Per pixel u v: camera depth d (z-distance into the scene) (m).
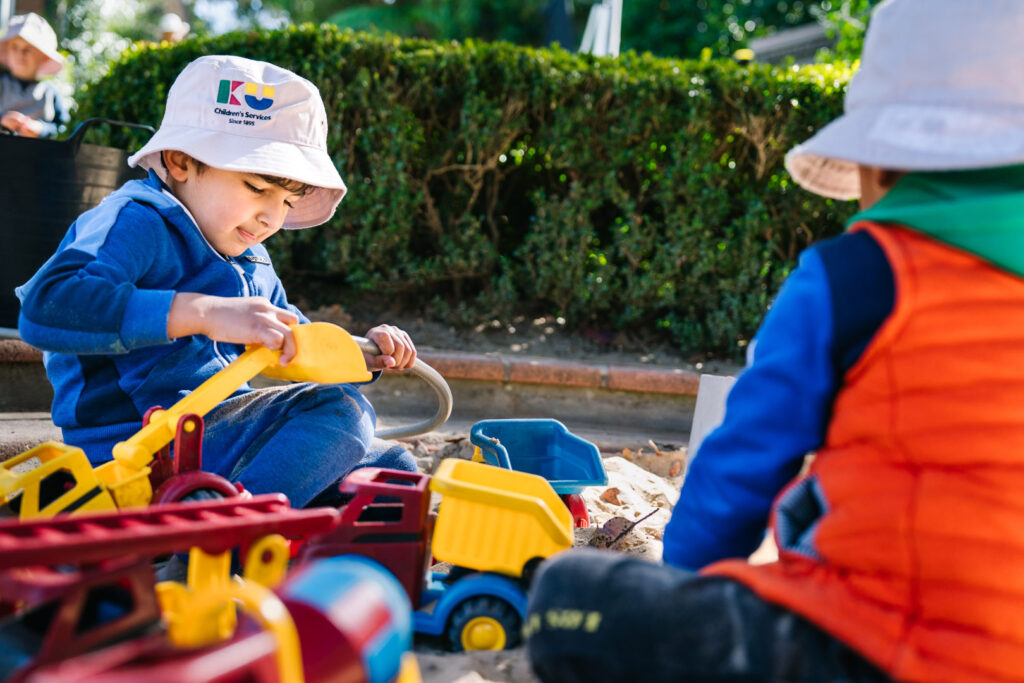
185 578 1.57
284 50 4.50
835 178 1.54
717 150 4.71
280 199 2.07
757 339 1.22
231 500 1.29
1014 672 0.97
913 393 1.04
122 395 1.90
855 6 10.41
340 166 4.54
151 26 17.64
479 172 4.66
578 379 4.18
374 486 1.60
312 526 1.28
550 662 1.12
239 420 1.96
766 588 1.08
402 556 1.58
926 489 1.02
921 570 1.01
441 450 3.26
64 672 0.75
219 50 4.51
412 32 19.98
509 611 1.57
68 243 1.94
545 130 4.64
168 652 0.83
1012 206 1.05
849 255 1.11
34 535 1.05
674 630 1.07
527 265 4.80
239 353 2.13
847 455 1.10
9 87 5.22
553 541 1.59
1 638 0.99
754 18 18.30
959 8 1.14
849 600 1.04
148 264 1.88
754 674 1.03
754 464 1.17
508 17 19.17
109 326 1.67
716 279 4.79
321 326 1.71
